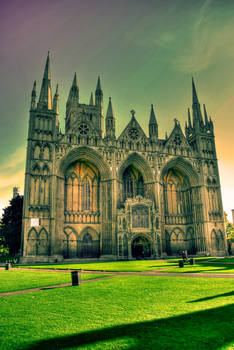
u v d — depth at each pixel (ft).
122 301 46.78
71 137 216.54
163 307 42.06
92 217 222.69
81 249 214.48
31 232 188.55
